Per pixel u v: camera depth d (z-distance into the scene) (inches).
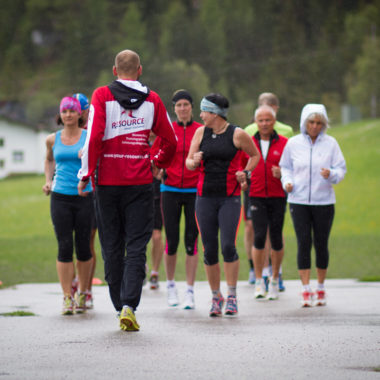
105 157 552.1
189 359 429.7
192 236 759.7
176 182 776.3
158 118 563.8
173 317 650.8
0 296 879.1
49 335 530.3
